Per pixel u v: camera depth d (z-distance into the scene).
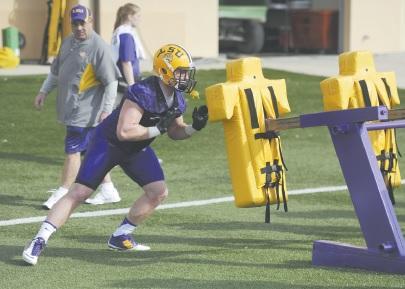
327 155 41.00
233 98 24.22
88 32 29.53
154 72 22.78
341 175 36.66
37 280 21.77
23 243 25.48
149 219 28.62
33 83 56.69
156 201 24.31
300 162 39.25
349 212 30.05
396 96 28.12
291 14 82.94
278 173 24.89
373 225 22.45
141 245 25.02
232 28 81.00
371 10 80.31
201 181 34.97
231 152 24.70
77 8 29.34
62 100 29.92
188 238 26.28
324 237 26.56
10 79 57.78
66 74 29.75
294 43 82.81
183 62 22.42
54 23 67.00
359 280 21.72
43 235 23.16
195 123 23.42
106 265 23.20
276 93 24.94
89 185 23.38
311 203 31.47
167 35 71.94
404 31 81.94
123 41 34.47
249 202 24.66
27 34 68.62
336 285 21.30
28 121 46.81
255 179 24.62
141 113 22.75
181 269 22.80
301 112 51.25
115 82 29.75
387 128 23.64
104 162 23.38
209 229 27.44
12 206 30.44
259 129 24.55
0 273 22.38
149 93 22.64
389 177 27.31
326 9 81.50
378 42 80.94
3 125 45.62
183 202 31.23
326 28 80.50
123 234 24.62
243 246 25.38
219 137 44.62
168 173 36.41
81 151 30.08
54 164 37.97
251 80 24.69
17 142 42.25
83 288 21.09
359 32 80.12
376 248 22.48
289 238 26.41
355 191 22.62
